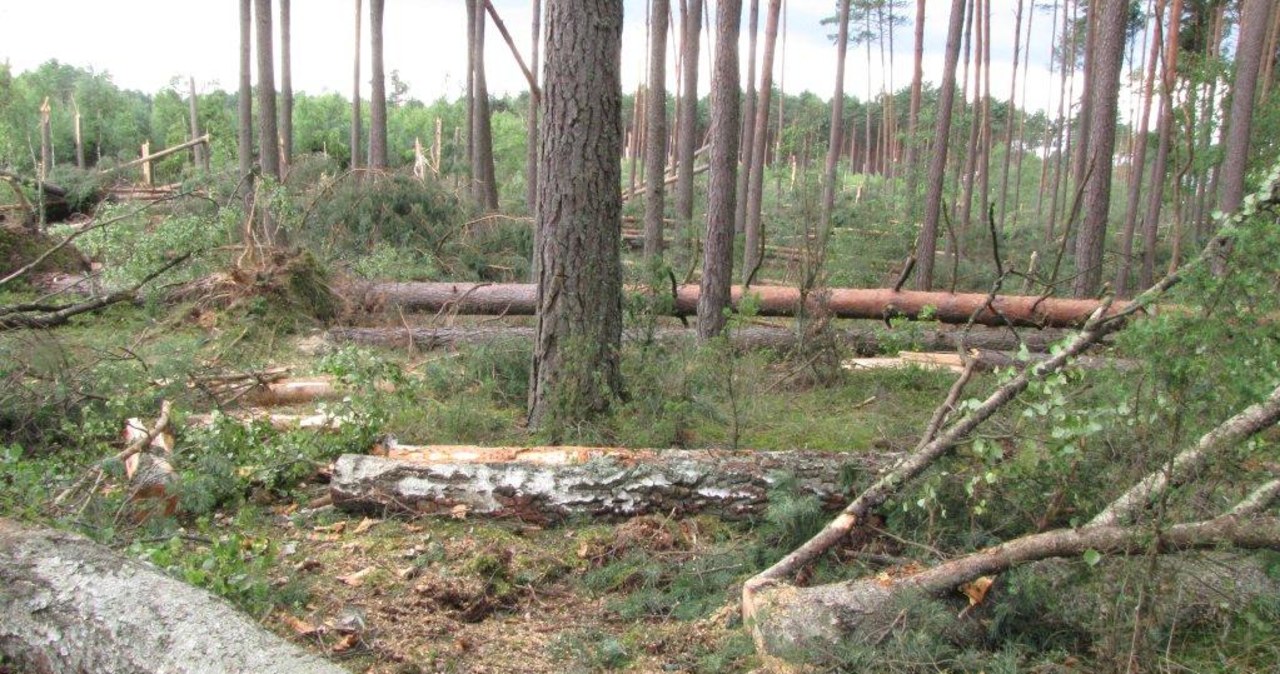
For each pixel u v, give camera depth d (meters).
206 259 10.20
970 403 4.30
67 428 5.98
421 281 11.96
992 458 4.12
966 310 10.62
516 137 29.77
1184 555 3.60
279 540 4.73
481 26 18.39
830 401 8.19
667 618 4.20
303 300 9.91
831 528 4.37
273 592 4.03
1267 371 3.41
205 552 4.14
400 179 14.20
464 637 3.90
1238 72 12.86
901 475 4.43
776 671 3.49
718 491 5.01
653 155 14.16
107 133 31.28
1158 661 3.52
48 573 3.23
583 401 6.42
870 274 14.23
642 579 4.50
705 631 4.02
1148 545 3.49
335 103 32.75
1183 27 22.00
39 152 27.77
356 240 13.09
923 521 4.51
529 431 6.64
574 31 6.35
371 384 6.29
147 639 2.90
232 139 22.77
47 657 3.02
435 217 13.94
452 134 31.98
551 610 4.27
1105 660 3.48
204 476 5.07
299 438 5.73
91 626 2.99
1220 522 3.45
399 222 13.38
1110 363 3.77
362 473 5.11
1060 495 4.19
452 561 4.49
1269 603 3.75
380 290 10.62
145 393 6.58
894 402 7.93
